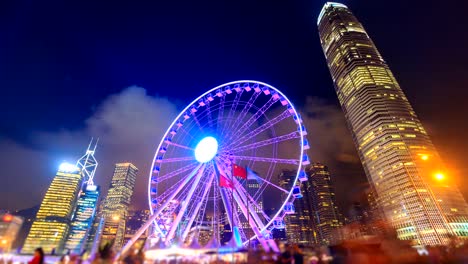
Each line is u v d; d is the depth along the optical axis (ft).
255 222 164.96
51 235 514.27
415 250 81.76
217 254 84.69
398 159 596.70
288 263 66.33
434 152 604.90
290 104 184.65
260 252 77.61
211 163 180.34
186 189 183.93
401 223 572.51
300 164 168.35
